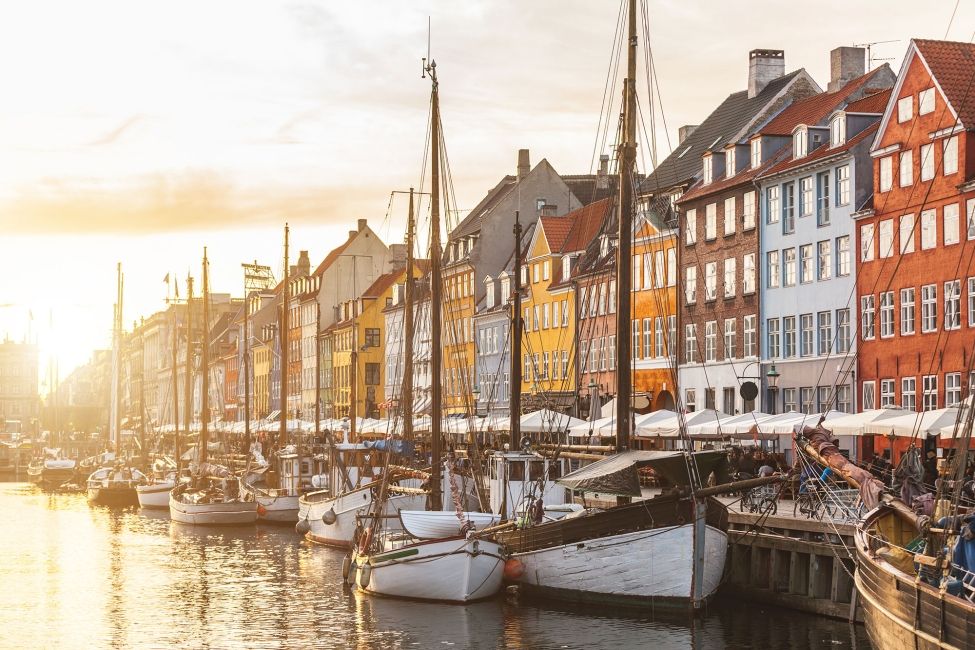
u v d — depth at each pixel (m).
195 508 79.19
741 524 42.28
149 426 168.88
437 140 54.34
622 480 38.56
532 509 45.59
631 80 44.75
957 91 59.88
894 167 63.31
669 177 88.00
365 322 134.75
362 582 45.91
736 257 76.75
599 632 37.22
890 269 63.31
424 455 62.62
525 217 111.75
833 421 48.34
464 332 112.69
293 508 76.75
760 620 37.91
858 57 78.00
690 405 80.62
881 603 26.05
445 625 39.34
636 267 86.81
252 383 177.12
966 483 31.94
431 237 53.47
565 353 94.69
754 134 77.19
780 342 72.44
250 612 44.00
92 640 39.62
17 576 55.12
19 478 177.50
